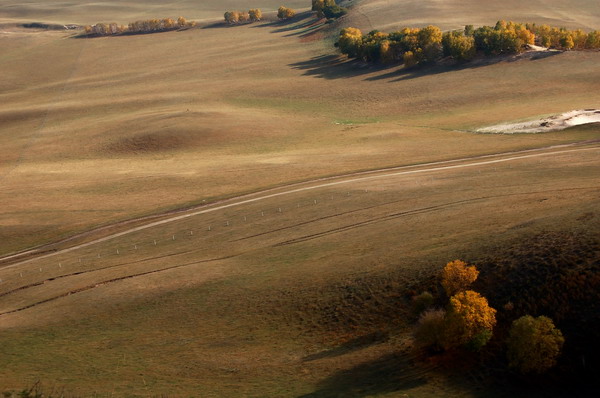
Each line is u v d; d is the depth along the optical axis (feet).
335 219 300.40
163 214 371.15
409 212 284.20
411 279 190.49
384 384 148.15
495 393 137.59
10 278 292.81
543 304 156.56
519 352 139.44
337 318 186.39
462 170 360.69
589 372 136.56
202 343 190.39
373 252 229.86
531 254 175.52
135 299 237.45
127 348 194.18
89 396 159.94
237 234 308.40
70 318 227.40
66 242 343.05
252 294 219.00
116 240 333.01
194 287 239.50
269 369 167.02
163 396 157.99
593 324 145.18
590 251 165.48
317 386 153.17
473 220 238.89
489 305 163.94
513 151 404.36
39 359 190.80
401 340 166.30
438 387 142.61
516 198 265.13
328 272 219.41
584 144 388.37
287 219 317.01
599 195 232.53
